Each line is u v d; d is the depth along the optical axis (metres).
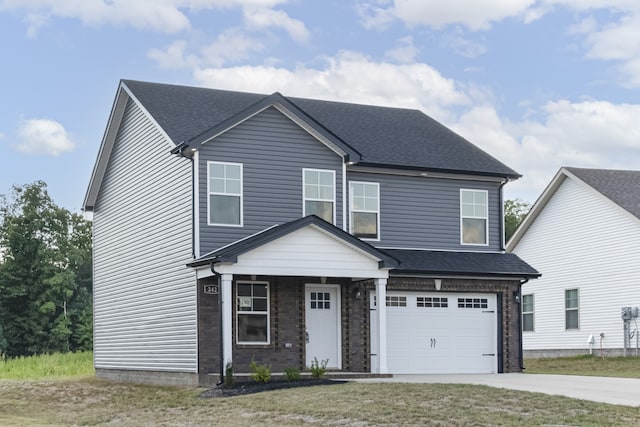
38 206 63.78
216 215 25.11
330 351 26.27
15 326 58.62
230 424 17.66
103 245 33.31
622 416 16.39
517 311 29.38
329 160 26.94
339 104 33.12
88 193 34.06
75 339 62.38
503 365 28.94
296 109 26.16
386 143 29.83
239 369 24.73
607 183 38.22
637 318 35.47
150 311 28.12
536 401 18.09
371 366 26.72
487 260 29.25
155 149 28.03
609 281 37.00
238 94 30.45
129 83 29.45
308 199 26.45
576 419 16.17
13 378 34.41
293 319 25.64
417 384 21.00
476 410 17.25
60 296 61.28
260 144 25.92
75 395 25.75
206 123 26.92
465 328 28.70
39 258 60.25
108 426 19.33
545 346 40.53
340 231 24.50
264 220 25.69
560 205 40.25
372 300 26.95
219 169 25.28
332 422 16.95
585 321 38.25
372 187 28.45
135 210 29.83
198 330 24.50
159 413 20.39
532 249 41.94
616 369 32.06
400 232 28.70
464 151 30.84
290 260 23.92
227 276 23.25
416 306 28.16
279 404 19.30
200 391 23.12
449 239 29.45
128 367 29.97
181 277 25.64
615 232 36.81
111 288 32.12
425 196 29.25
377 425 16.36
